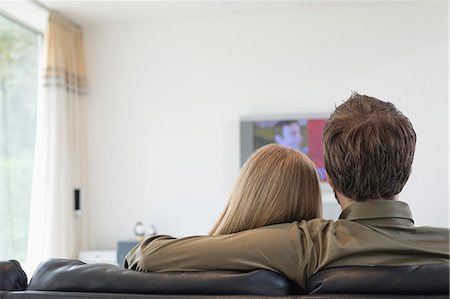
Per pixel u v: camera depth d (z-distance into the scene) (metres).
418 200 4.65
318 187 1.37
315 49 4.95
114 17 5.18
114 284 1.15
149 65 5.28
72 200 5.02
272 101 5.00
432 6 4.75
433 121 4.69
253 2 4.81
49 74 4.85
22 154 4.79
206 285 1.10
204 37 5.18
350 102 1.22
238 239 1.15
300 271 1.11
